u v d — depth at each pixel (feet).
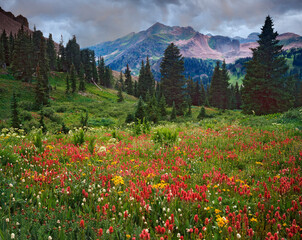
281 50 113.19
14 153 19.03
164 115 153.17
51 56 344.49
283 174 17.25
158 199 12.07
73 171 16.29
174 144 27.73
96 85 354.13
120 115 175.52
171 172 17.84
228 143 28.81
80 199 12.16
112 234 8.74
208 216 11.03
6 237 7.80
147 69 298.76
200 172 17.79
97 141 30.78
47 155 21.02
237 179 15.94
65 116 156.15
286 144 25.58
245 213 10.97
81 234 8.82
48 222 9.44
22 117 118.83
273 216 11.25
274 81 109.19
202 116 159.33
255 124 47.39
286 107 107.04
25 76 227.61
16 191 11.75
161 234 8.81
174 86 204.85
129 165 18.97
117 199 12.24
